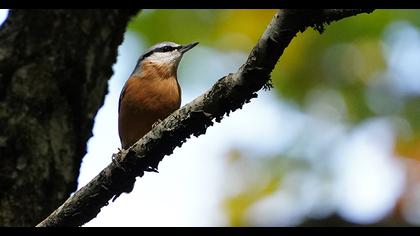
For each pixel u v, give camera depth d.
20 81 9.58
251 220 12.22
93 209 7.41
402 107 12.65
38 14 10.30
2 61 9.74
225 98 6.55
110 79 10.72
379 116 12.66
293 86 13.14
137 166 7.16
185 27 13.88
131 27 14.05
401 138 12.14
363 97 12.90
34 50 9.95
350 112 12.86
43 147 9.25
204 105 6.66
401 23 13.10
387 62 13.05
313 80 13.10
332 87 13.08
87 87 10.10
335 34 13.12
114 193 7.34
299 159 12.66
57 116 9.59
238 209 12.35
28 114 9.37
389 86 12.92
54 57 9.94
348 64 13.11
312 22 5.98
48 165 9.20
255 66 6.22
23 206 8.78
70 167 9.48
